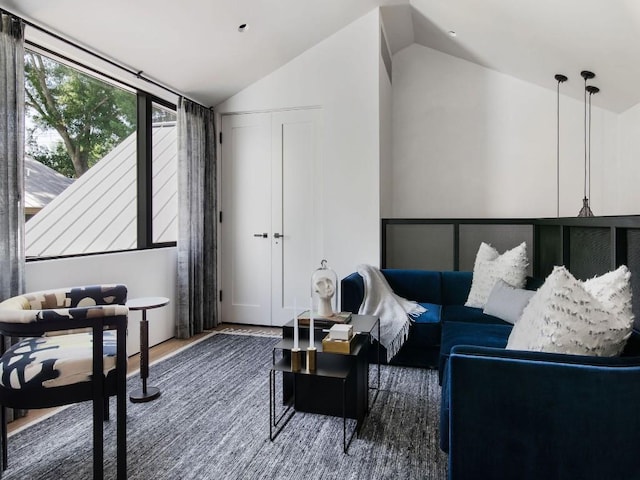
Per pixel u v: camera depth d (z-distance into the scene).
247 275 4.30
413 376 2.86
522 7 2.94
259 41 3.53
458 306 3.22
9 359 1.64
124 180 4.30
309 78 3.99
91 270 2.86
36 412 2.32
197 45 3.26
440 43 4.38
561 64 3.61
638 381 1.20
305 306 4.12
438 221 3.86
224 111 4.26
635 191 3.83
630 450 1.20
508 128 4.47
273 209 4.20
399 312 3.00
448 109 4.62
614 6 2.41
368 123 3.84
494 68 4.44
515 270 3.00
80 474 1.75
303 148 4.08
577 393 1.23
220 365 3.09
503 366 1.28
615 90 3.65
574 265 2.72
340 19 3.72
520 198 4.46
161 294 3.64
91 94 3.74
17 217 2.23
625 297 1.41
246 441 2.02
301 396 2.33
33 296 1.92
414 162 4.71
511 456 1.28
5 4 2.25
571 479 1.24
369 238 3.86
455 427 1.33
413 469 1.78
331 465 1.81
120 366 1.64
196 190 3.92
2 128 2.16
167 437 2.05
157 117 4.16
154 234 4.26
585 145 4.27
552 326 1.39
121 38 2.86
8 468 1.79
